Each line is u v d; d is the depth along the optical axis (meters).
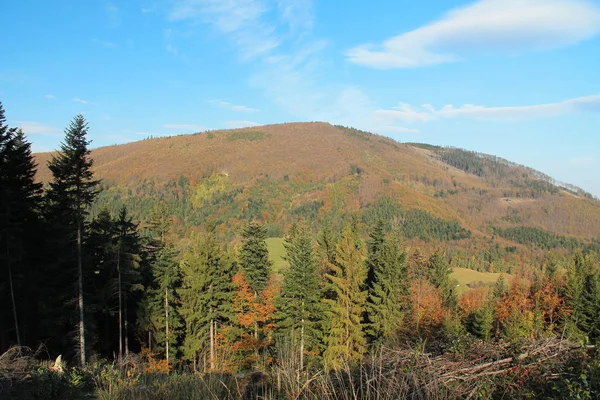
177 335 30.30
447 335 5.89
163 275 29.02
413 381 4.46
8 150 19.67
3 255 18.28
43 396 8.27
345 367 5.12
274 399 5.15
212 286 28.89
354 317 27.31
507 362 5.07
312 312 27.80
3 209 18.73
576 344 5.27
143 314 28.42
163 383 7.29
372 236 36.28
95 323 23.38
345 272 28.80
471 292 56.59
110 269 26.39
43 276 21.27
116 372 9.78
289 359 5.89
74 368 10.31
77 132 18.78
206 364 8.09
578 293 35.53
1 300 19.55
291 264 29.61
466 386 4.65
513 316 29.70
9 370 8.52
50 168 18.64
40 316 21.20
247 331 30.17
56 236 21.14
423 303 36.12
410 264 49.16
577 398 4.01
